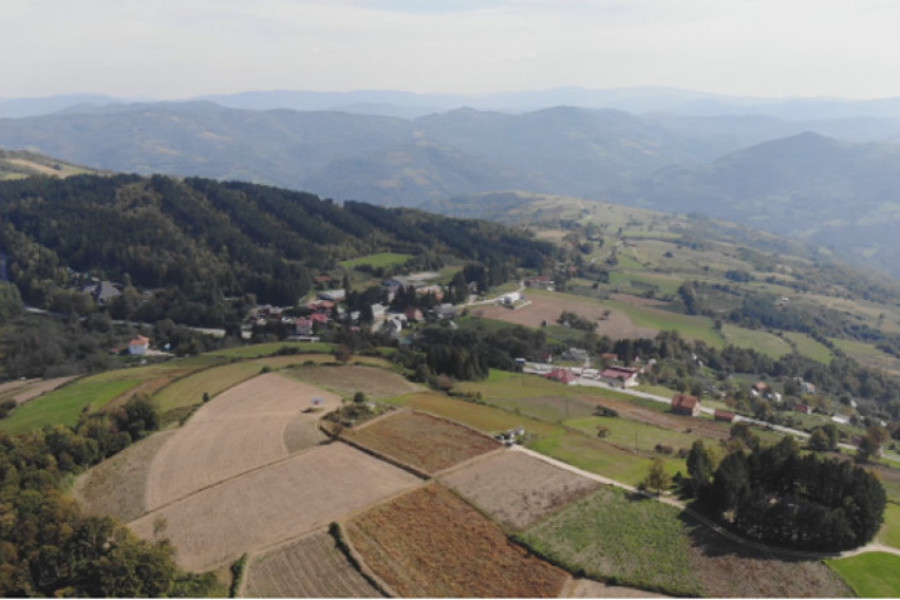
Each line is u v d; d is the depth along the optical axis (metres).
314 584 60.12
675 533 69.81
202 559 64.94
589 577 62.09
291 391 121.06
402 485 81.19
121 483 82.38
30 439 84.44
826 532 66.56
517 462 88.69
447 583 60.50
